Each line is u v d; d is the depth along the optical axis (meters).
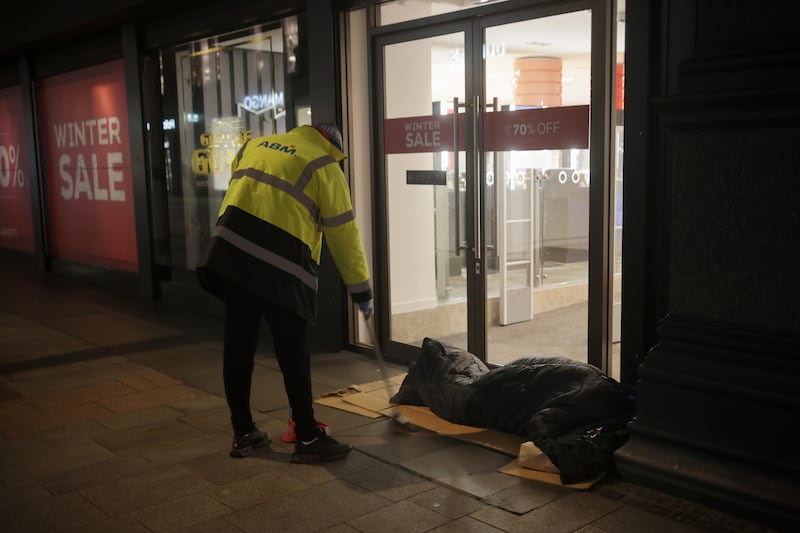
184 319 7.36
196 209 7.73
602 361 4.40
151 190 8.25
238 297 3.63
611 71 4.23
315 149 3.61
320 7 5.69
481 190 4.96
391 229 5.65
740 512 3.04
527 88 4.66
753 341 3.16
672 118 3.33
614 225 4.37
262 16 6.39
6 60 11.18
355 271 3.64
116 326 7.05
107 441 4.04
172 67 7.83
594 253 4.36
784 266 3.07
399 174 5.55
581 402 3.64
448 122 5.15
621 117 4.75
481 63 4.88
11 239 12.13
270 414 4.43
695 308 3.34
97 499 3.34
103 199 9.31
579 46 4.37
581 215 4.77
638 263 3.78
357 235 3.61
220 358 5.80
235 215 3.48
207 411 4.52
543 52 4.55
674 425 3.31
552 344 5.13
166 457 3.80
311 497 3.30
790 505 2.90
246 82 6.81
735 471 3.09
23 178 11.44
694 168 3.29
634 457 3.35
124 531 3.04
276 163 3.54
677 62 3.49
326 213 3.56
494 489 3.32
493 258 5.25
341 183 3.58
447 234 5.33
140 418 4.41
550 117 4.55
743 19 3.17
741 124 3.13
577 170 4.58
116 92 8.76
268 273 3.44
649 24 3.60
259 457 3.78
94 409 4.59
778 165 3.05
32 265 11.40
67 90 9.84
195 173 7.70
